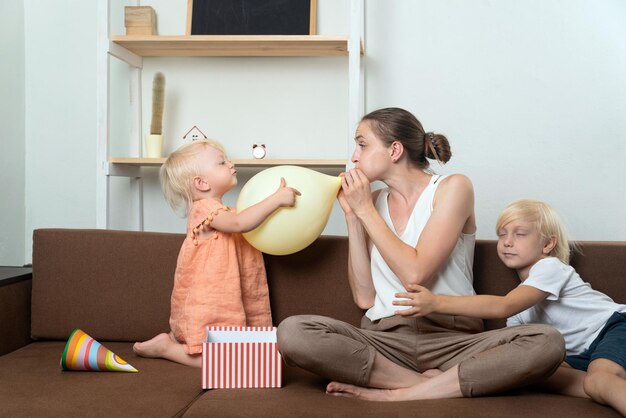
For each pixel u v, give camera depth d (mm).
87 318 1810
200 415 1239
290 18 2482
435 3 2551
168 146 2684
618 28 2484
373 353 1408
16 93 2643
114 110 2682
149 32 2480
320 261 1766
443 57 2559
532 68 2529
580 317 1591
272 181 1620
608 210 2521
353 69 2281
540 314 1645
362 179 1572
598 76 2504
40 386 1416
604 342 1459
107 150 2371
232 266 1676
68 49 2680
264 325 1730
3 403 1302
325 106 2627
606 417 1225
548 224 1626
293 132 2643
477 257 1719
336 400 1322
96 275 1812
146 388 1414
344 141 2623
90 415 1245
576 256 1662
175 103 2676
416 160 1646
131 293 1802
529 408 1264
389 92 2584
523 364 1315
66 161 2699
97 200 2369
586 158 2523
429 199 1585
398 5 2564
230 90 2658
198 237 1696
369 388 1420
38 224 2719
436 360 1508
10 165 2615
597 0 2490
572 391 1408
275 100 2645
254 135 2656
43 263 1827
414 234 1580
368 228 1546
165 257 1800
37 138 2705
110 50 2383
